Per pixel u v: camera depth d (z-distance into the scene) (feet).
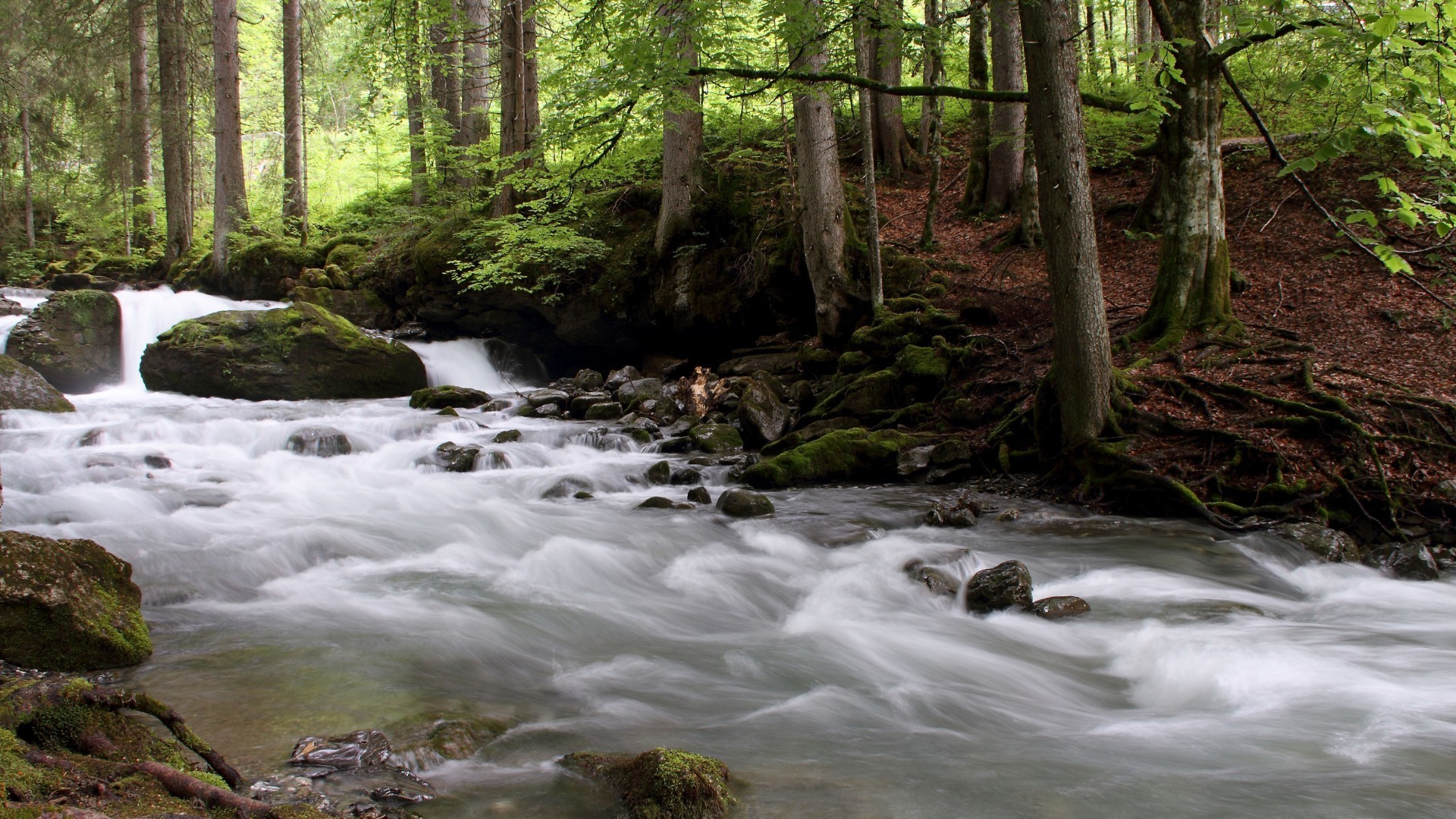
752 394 43.16
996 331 43.06
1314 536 24.93
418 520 27.14
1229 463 28.45
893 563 23.89
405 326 65.82
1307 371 30.91
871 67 46.11
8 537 15.03
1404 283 38.55
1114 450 30.14
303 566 22.53
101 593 15.58
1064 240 30.25
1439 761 12.90
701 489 32.17
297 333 53.31
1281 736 13.92
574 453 40.93
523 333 62.90
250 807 8.69
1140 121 34.91
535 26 64.39
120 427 37.91
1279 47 37.29
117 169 86.63
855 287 47.91
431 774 11.63
